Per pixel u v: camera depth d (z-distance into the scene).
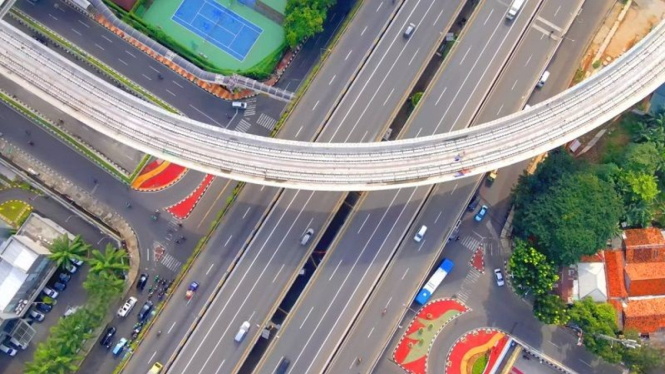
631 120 162.50
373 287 150.75
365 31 162.75
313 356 147.38
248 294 149.88
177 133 146.00
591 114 147.00
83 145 162.50
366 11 163.75
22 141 162.50
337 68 160.75
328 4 162.75
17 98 164.12
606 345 144.88
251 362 153.88
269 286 150.25
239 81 162.12
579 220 144.25
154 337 149.00
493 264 159.62
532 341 156.00
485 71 160.00
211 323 148.25
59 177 161.50
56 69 148.00
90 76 146.62
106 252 152.88
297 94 160.38
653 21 166.88
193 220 160.62
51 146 162.75
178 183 162.12
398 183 143.88
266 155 145.62
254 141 145.62
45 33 166.50
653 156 153.12
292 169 144.88
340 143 146.12
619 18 167.50
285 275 150.75
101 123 145.75
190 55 167.00
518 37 161.62
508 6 163.00
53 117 163.62
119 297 153.12
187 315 150.25
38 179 160.75
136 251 158.50
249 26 168.25
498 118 160.12
